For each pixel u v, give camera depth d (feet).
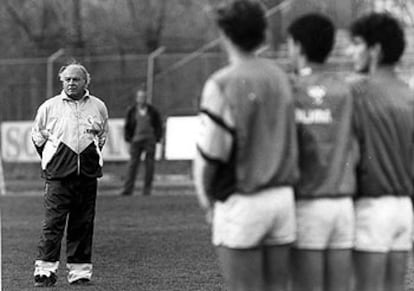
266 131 44.11
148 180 160.56
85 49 233.76
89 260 76.59
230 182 44.27
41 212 134.51
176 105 195.62
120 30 253.85
